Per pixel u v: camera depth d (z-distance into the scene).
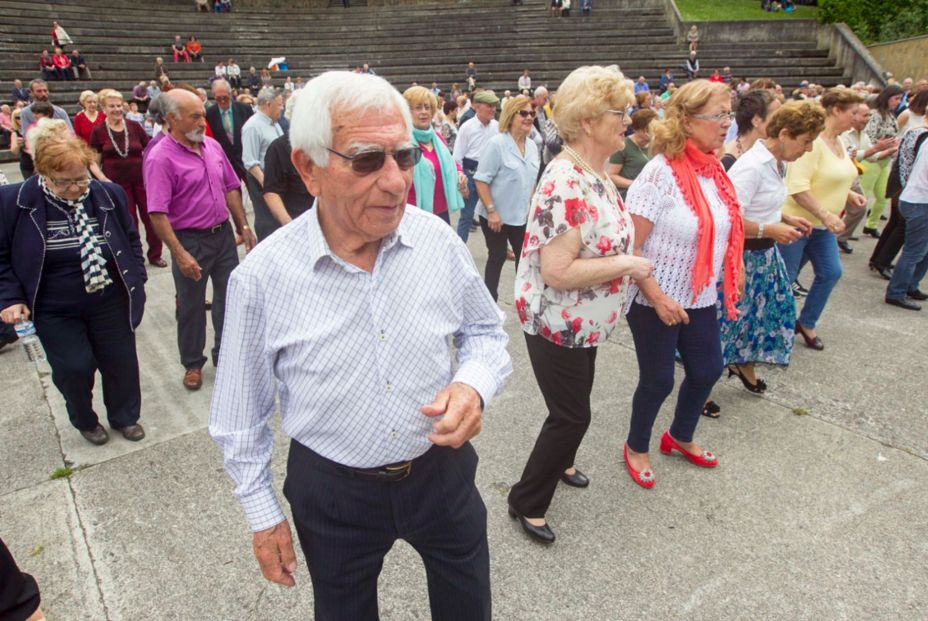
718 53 20.66
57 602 2.23
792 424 3.34
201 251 3.72
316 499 1.40
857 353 4.19
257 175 4.74
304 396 1.31
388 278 1.29
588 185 2.02
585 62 21.06
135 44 21.05
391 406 1.32
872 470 2.93
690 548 2.46
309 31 24.12
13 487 2.88
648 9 23.56
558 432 2.31
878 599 2.20
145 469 3.02
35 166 2.68
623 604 2.21
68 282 2.86
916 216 4.66
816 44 20.36
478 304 1.50
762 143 3.16
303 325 1.26
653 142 2.47
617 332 4.68
